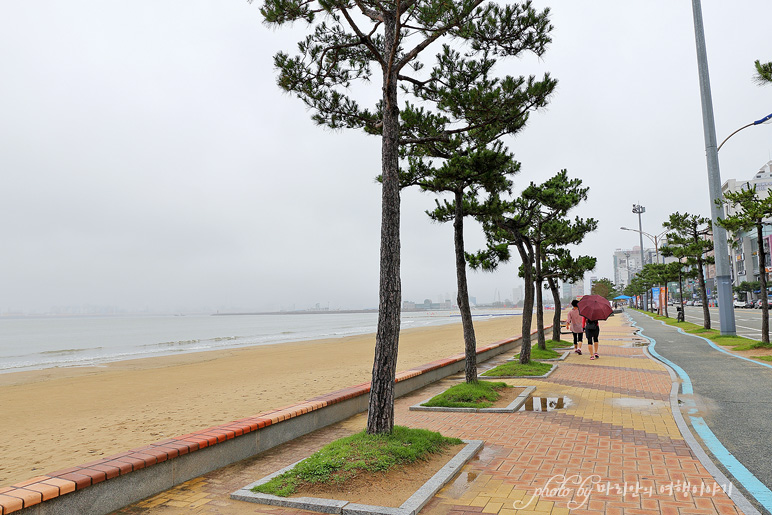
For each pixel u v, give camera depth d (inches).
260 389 548.1
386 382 227.0
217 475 211.5
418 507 164.9
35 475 265.0
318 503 170.4
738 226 599.8
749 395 355.9
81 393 565.6
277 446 257.6
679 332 1056.8
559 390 395.5
